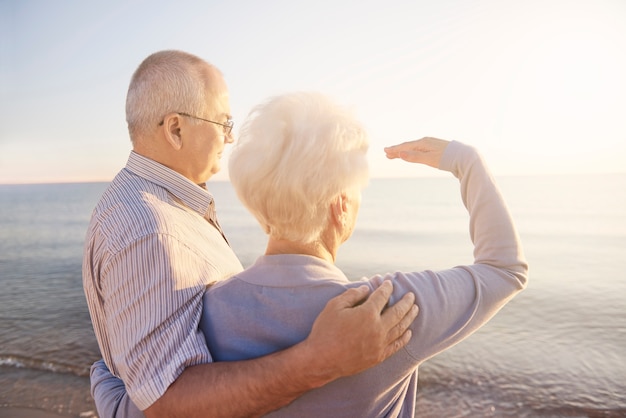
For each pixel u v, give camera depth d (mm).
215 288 1051
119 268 1131
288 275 937
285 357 849
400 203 51219
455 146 1040
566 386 6312
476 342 8258
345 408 893
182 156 1538
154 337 1024
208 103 1574
